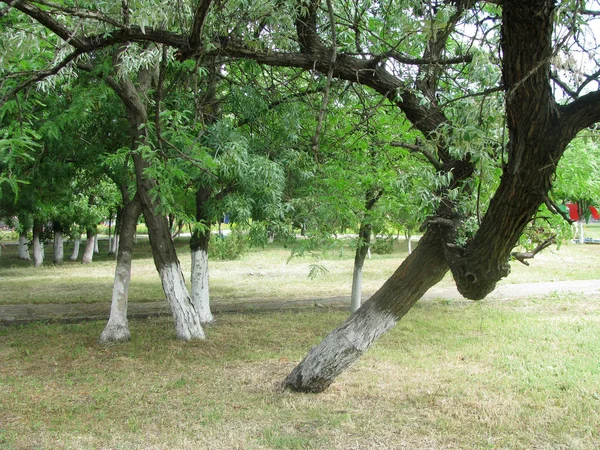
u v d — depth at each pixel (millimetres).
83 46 4035
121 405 5828
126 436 4961
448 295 14047
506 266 4664
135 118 8062
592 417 5344
